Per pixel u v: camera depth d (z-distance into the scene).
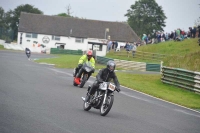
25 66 47.28
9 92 22.62
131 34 133.12
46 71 42.50
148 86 38.50
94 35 132.00
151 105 25.30
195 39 76.94
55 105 19.61
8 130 12.71
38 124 14.26
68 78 36.66
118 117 18.28
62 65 56.41
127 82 39.53
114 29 134.12
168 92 35.69
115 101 24.89
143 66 61.09
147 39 86.00
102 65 62.84
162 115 21.25
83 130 14.06
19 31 131.38
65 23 135.00
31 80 31.02
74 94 25.06
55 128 13.87
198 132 17.16
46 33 131.88
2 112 15.95
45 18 135.88
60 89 27.02
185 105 28.25
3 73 34.56
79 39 132.25
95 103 18.52
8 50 104.56
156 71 60.66
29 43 132.00
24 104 18.80
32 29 132.00
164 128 16.88
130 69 61.50
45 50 110.12
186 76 38.72
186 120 20.64
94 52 67.12
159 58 71.38
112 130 14.73
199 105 29.34
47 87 27.41
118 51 77.06
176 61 51.84
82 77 29.61
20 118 15.06
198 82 36.47
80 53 109.06
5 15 177.25
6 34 133.00
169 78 41.56
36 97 21.77
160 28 160.00
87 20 136.62
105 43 96.06
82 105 20.73
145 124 17.25
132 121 17.59
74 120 15.93
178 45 75.75
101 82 18.27
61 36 132.00
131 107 22.89
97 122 16.09
